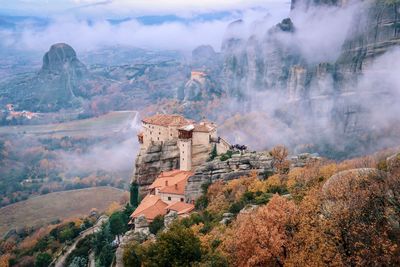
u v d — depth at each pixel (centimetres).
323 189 6988
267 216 6328
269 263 5897
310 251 5638
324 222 5756
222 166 14038
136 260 7462
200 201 12988
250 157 14125
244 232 6275
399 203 5806
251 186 11869
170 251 6825
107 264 12319
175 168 16675
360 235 5331
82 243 16075
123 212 15462
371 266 5022
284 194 10312
